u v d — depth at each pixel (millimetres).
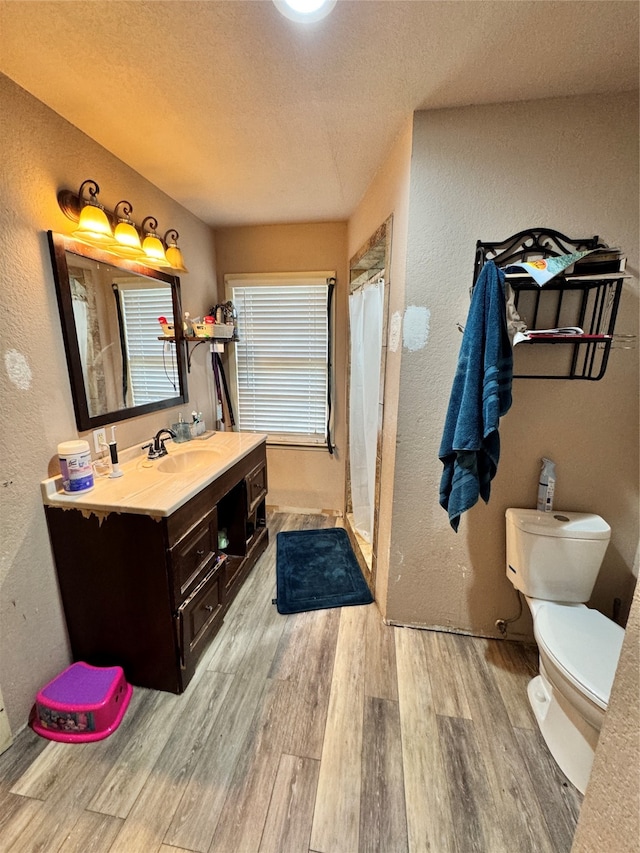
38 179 1312
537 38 1058
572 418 1518
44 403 1367
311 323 2828
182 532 1439
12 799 1110
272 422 3053
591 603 1614
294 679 1531
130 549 1368
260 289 2828
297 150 1676
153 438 2074
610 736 641
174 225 2230
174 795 1121
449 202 1439
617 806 610
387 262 1739
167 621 1408
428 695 1457
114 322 1728
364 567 2266
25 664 1319
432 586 1763
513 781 1169
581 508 1574
